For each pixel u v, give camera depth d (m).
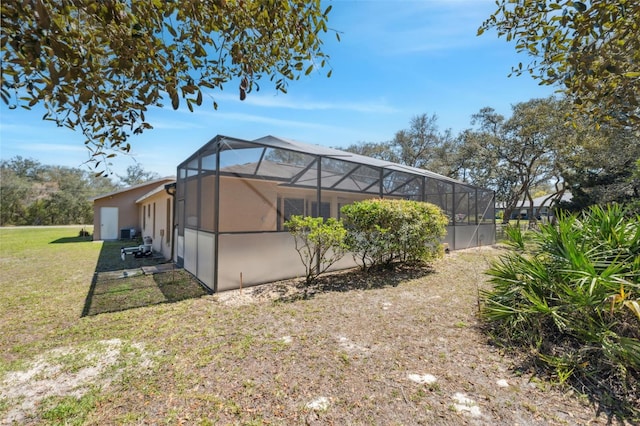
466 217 12.50
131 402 2.40
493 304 3.83
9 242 14.29
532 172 20.59
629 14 1.72
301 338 3.54
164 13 1.62
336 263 7.57
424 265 8.20
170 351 3.26
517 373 2.71
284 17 1.92
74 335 3.74
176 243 9.13
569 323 2.95
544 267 3.52
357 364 2.91
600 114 2.37
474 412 2.19
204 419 2.18
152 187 17.67
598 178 13.55
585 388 2.43
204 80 2.08
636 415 2.11
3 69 1.44
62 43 1.41
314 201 10.04
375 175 9.27
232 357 3.10
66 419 2.21
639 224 3.27
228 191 7.89
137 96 1.92
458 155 21.45
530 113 17.06
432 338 3.49
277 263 6.51
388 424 2.09
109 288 5.99
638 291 2.72
